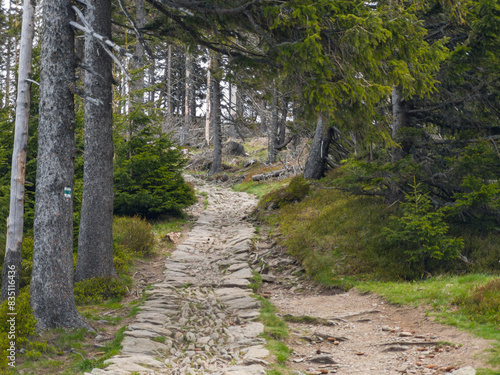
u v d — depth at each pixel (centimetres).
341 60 876
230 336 774
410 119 1353
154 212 1923
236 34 1079
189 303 976
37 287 733
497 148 1169
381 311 895
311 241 1391
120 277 1123
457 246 1038
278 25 879
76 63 764
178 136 4366
